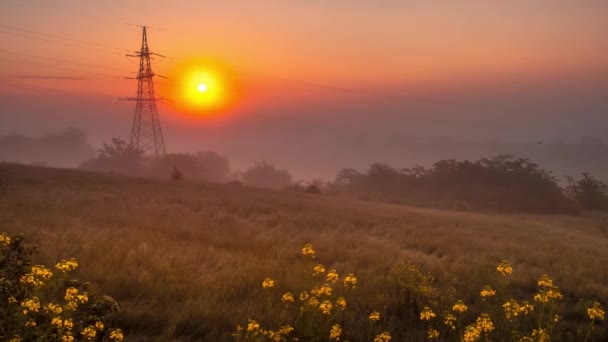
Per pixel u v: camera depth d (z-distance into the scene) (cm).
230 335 543
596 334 675
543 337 498
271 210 2347
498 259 1408
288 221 1980
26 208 1630
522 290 976
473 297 845
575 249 1881
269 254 1151
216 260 999
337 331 486
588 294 976
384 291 816
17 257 457
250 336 493
